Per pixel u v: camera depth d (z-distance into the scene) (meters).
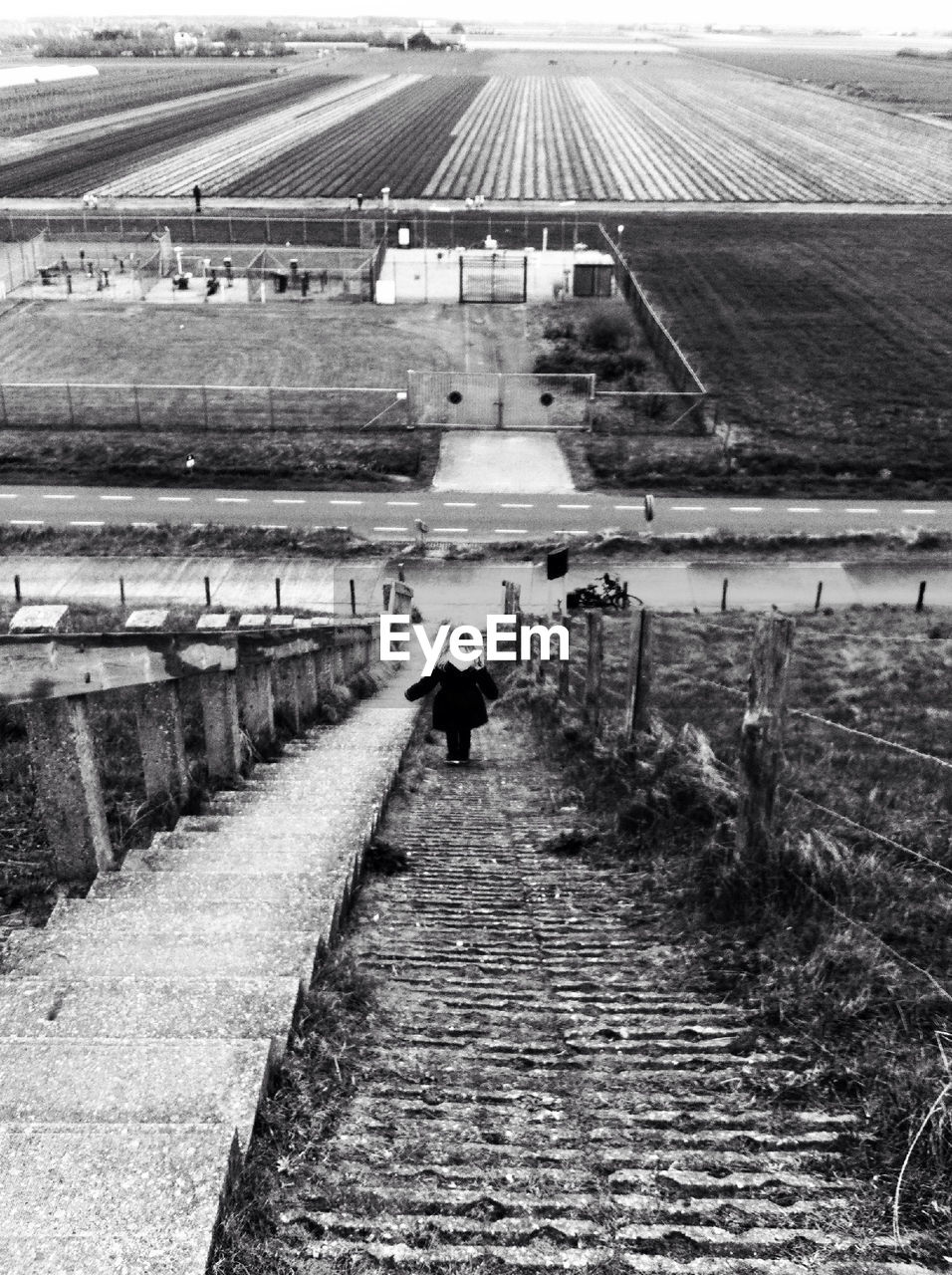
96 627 23.98
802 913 6.59
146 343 49.59
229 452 37.88
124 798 8.06
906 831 8.41
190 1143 3.48
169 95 157.25
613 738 11.88
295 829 7.67
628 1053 5.08
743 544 31.94
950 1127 4.18
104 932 5.48
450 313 54.94
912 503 35.16
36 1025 4.47
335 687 15.87
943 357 49.50
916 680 20.98
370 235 70.62
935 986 5.43
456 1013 5.48
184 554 31.17
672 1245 3.51
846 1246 3.57
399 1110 4.34
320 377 45.03
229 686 8.59
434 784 12.06
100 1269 3.01
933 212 82.25
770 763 6.88
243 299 57.34
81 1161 3.39
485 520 33.69
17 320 53.19
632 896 7.68
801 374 46.81
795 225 77.19
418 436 39.94
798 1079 4.78
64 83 180.12
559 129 121.44
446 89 162.75
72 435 39.34
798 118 134.00
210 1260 3.14
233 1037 4.44
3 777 8.45
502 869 8.41
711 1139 4.25
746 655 23.09
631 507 34.62
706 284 61.31
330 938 5.88
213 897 6.03
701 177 95.00
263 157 101.44
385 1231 3.47
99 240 68.94
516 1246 3.45
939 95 163.25
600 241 70.31
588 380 43.62
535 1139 4.18
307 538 32.00
